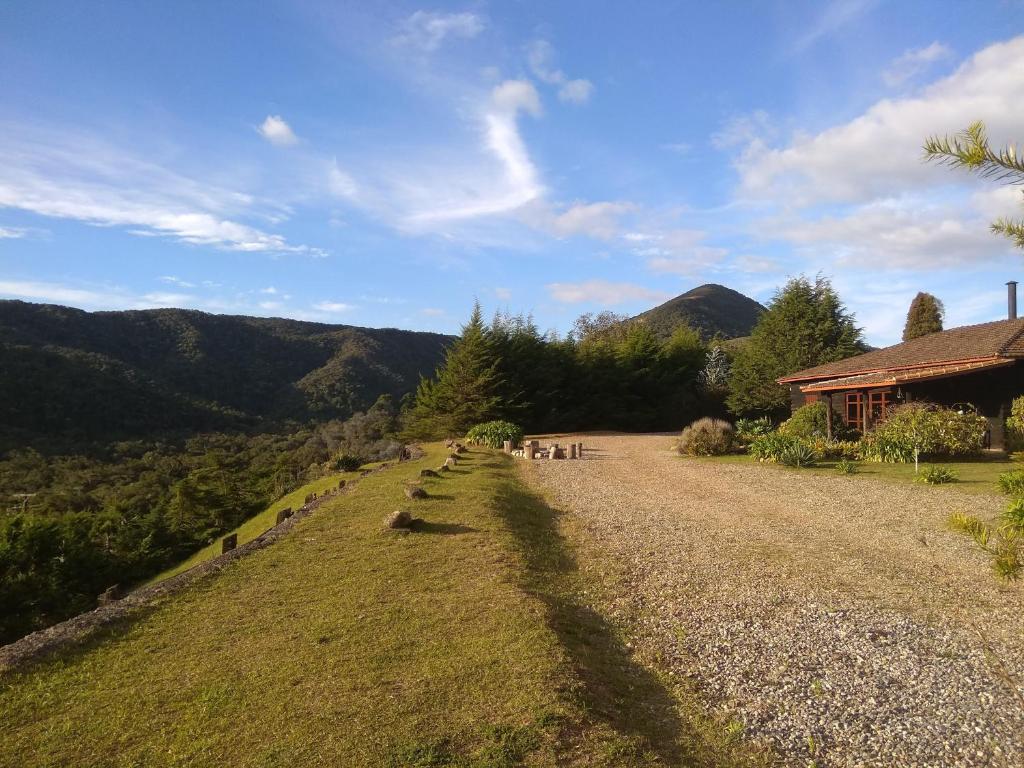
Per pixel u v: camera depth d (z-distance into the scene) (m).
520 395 32.44
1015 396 18.17
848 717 3.98
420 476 14.06
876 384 18.48
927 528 9.16
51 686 4.36
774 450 16.95
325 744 3.46
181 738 3.59
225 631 5.30
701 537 8.93
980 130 2.39
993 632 5.36
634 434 31.39
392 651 4.72
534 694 3.96
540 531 9.38
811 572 7.17
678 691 4.38
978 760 3.49
